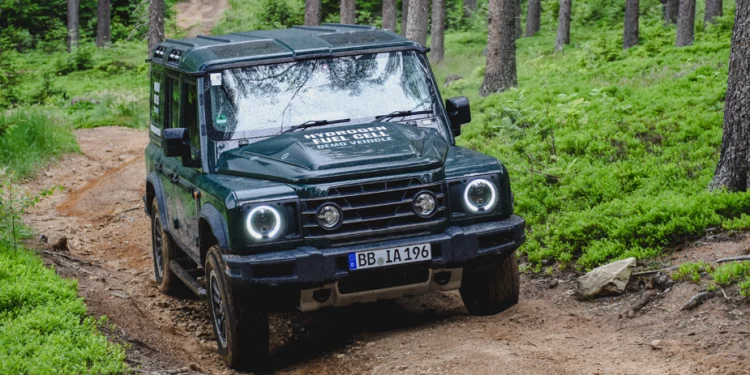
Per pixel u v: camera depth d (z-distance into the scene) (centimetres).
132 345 692
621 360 588
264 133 714
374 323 773
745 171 884
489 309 741
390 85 755
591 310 736
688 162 1057
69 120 2462
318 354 702
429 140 696
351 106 736
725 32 2817
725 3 3838
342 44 766
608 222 904
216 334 711
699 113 1287
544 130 1347
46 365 590
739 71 875
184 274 865
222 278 661
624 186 1024
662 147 1163
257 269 615
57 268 988
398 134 689
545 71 2220
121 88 3438
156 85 932
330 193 627
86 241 1316
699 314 664
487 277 728
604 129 1276
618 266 767
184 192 782
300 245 627
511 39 2000
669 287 729
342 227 630
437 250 643
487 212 667
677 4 3719
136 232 1359
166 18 5084
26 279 794
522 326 700
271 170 653
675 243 823
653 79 1725
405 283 652
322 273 618
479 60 3341
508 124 1388
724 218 832
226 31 4875
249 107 721
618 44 2883
